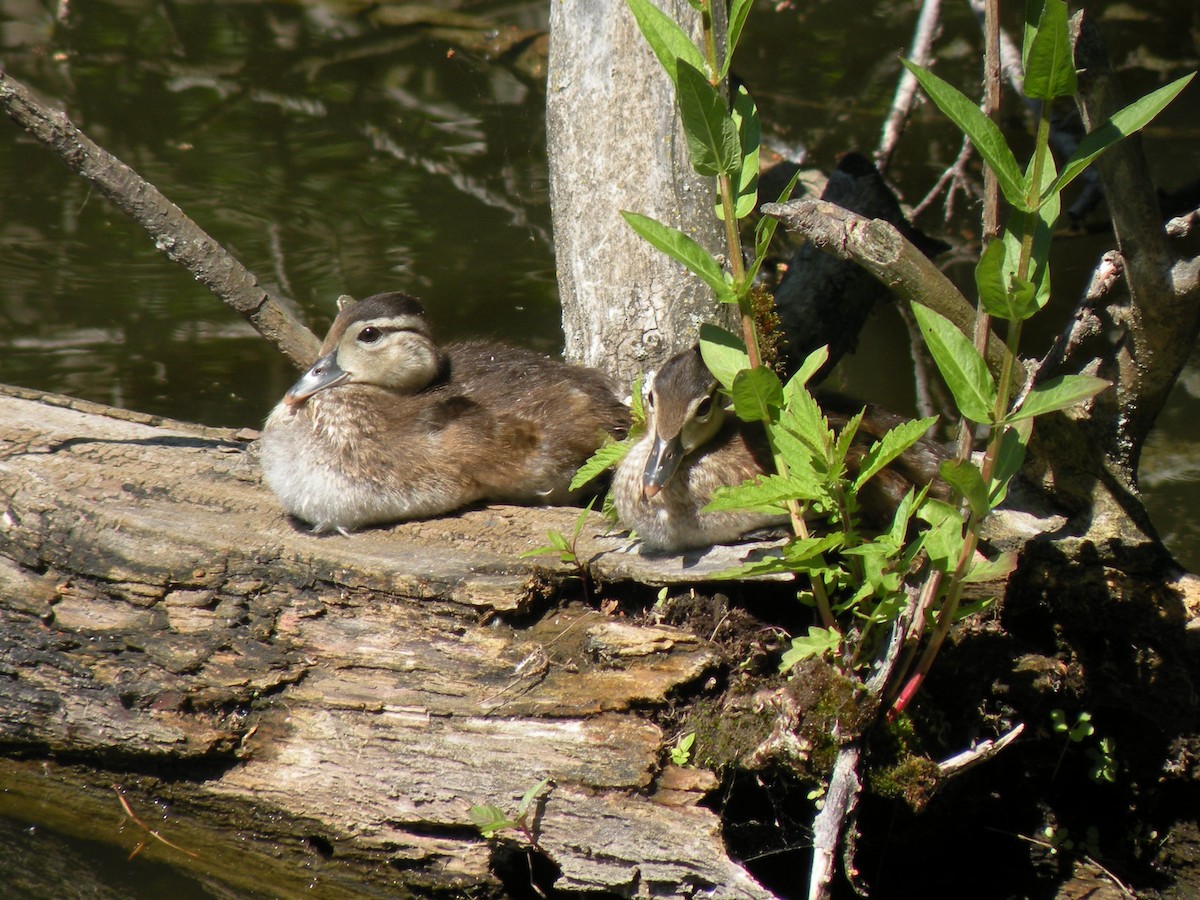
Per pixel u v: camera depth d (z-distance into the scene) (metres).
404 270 17.55
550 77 12.97
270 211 18.80
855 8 24.59
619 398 11.86
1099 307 9.59
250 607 9.90
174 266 17.95
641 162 12.09
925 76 7.36
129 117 21.34
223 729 9.73
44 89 21.94
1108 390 9.50
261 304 12.53
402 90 22.61
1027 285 7.28
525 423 11.15
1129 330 9.30
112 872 9.66
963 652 9.48
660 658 9.02
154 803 10.18
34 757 10.48
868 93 22.17
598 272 12.24
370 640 9.62
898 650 8.28
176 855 9.84
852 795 8.19
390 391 11.27
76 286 17.31
